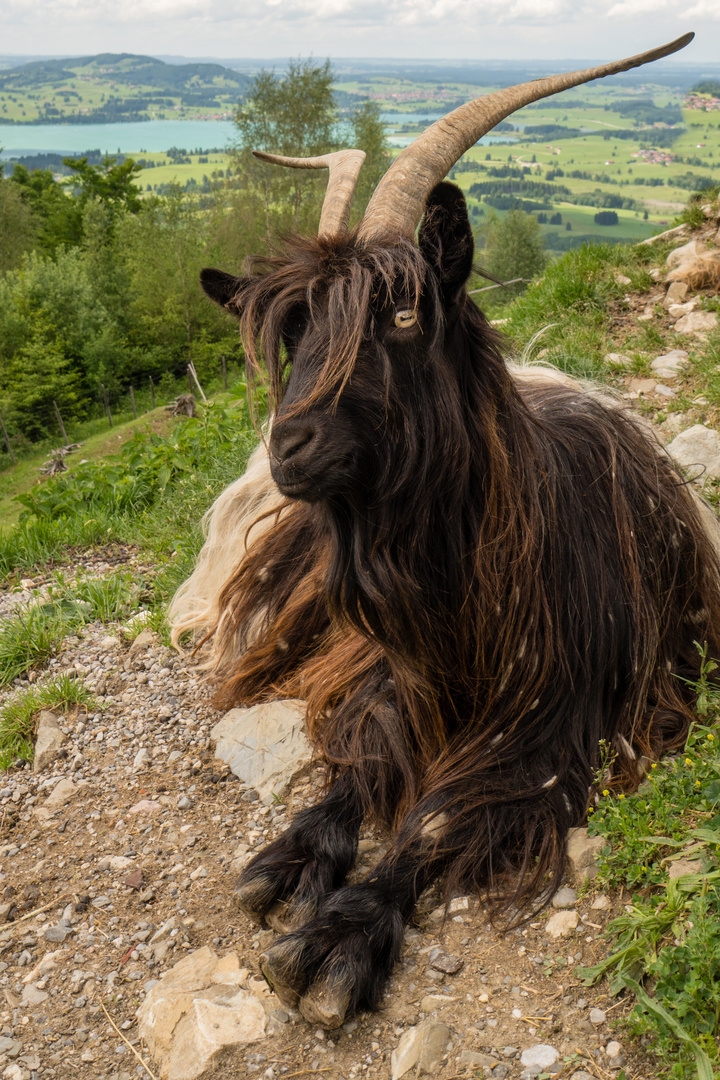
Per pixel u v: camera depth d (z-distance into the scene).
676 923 2.13
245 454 6.25
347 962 2.21
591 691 2.91
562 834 2.58
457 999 2.21
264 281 2.46
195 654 4.34
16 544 6.75
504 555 2.60
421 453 2.38
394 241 2.34
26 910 2.86
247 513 4.36
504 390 2.62
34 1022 2.42
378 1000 2.26
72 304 50.38
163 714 3.86
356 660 3.16
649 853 2.37
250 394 2.69
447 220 2.27
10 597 5.71
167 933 2.65
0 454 44.88
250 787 3.29
